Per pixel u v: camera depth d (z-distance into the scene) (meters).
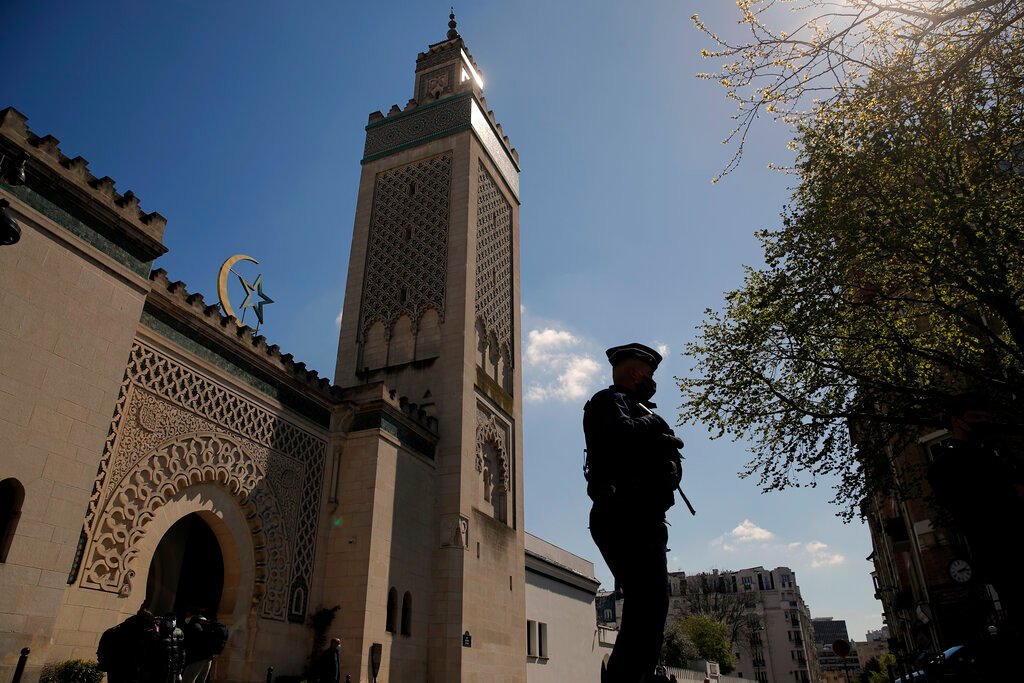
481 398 24.97
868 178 14.12
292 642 15.91
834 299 15.15
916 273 14.99
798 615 88.00
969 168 13.59
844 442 16.47
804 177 15.17
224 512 14.93
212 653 11.23
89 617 11.52
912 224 13.47
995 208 12.74
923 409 15.21
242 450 15.52
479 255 27.09
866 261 14.98
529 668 26.39
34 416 10.56
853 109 12.88
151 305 13.80
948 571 21.55
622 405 2.82
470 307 24.94
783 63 10.20
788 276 15.61
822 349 16.39
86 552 11.69
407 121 30.00
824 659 116.75
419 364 24.05
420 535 20.25
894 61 11.48
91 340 11.70
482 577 21.92
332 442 18.62
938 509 16.16
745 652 86.94
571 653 30.84
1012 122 12.14
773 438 17.02
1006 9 9.18
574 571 32.84
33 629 9.98
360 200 28.77
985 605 19.94
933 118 12.52
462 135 28.22
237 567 14.98
